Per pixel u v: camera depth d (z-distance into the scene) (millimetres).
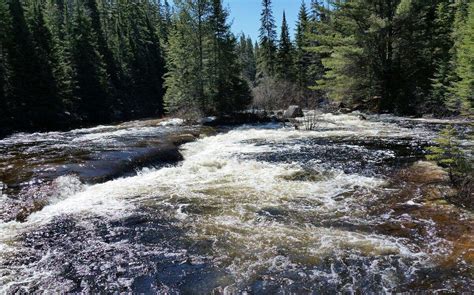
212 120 22188
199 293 4578
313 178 9336
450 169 8367
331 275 4887
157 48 58125
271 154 12305
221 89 27344
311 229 6312
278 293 4543
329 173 9719
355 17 27516
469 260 5125
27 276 4965
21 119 29719
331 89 33062
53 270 5117
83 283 4809
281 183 8984
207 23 26844
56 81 33375
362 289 4574
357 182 8891
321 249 5582
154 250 5680
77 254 5570
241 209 7285
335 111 28188
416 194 7828
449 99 23609
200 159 11812
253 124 21531
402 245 5637
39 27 34688
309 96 35906
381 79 27750
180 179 9555
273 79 38125
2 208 7281
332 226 6418
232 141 15359
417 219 6559
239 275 4945
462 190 7574
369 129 18031
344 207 7293
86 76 39125
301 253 5480
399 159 11078
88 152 11984
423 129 17609
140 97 50062
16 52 30156
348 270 4992
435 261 5152
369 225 6414
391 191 8133
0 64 29375
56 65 34281
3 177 9055
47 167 9898
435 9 34281
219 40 27078
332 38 29000
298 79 48188
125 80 48844
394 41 27516
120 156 11273
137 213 7160
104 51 46719
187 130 17969
